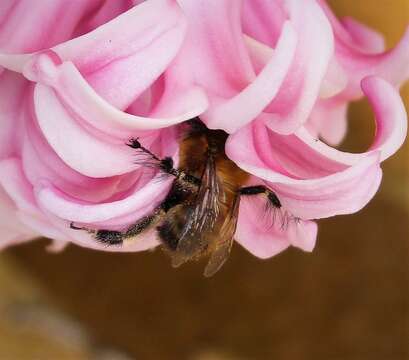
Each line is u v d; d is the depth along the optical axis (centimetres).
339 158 12
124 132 12
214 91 12
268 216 13
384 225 27
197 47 12
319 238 27
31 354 27
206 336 27
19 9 13
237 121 12
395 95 12
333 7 23
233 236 14
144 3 12
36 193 12
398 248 27
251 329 27
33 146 12
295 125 12
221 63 12
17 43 12
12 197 12
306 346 27
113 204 12
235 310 27
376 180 12
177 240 14
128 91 12
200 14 12
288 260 27
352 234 27
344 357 27
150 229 13
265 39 13
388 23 23
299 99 12
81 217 12
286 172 12
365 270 27
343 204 12
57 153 12
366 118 24
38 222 13
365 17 23
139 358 27
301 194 12
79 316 28
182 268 27
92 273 27
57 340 28
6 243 13
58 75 12
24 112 13
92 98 12
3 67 13
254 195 13
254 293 27
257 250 13
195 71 12
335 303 27
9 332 28
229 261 27
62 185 12
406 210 27
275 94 12
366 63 14
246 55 12
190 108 12
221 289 27
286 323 27
